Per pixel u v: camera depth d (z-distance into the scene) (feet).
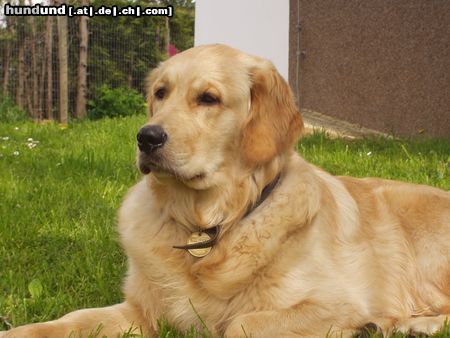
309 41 15.71
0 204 7.18
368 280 5.34
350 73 15.05
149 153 4.93
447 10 13.17
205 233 5.08
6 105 16.92
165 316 5.09
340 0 14.97
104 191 7.63
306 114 15.67
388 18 14.20
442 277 5.69
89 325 4.98
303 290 4.97
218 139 5.06
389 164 9.12
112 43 19.06
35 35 17.44
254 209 5.06
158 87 5.22
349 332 4.99
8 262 6.04
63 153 9.96
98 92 18.75
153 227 5.11
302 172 5.23
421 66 13.74
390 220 5.75
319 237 5.14
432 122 13.65
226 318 4.99
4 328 5.15
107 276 5.84
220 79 5.08
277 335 4.83
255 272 4.96
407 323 5.31
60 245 6.35
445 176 8.34
